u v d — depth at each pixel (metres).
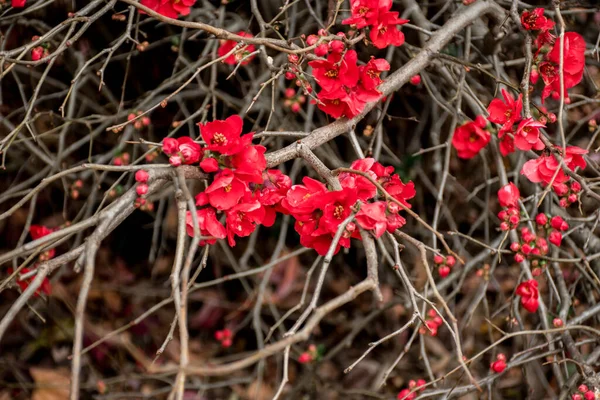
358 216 1.53
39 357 3.55
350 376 3.54
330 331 3.81
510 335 2.00
